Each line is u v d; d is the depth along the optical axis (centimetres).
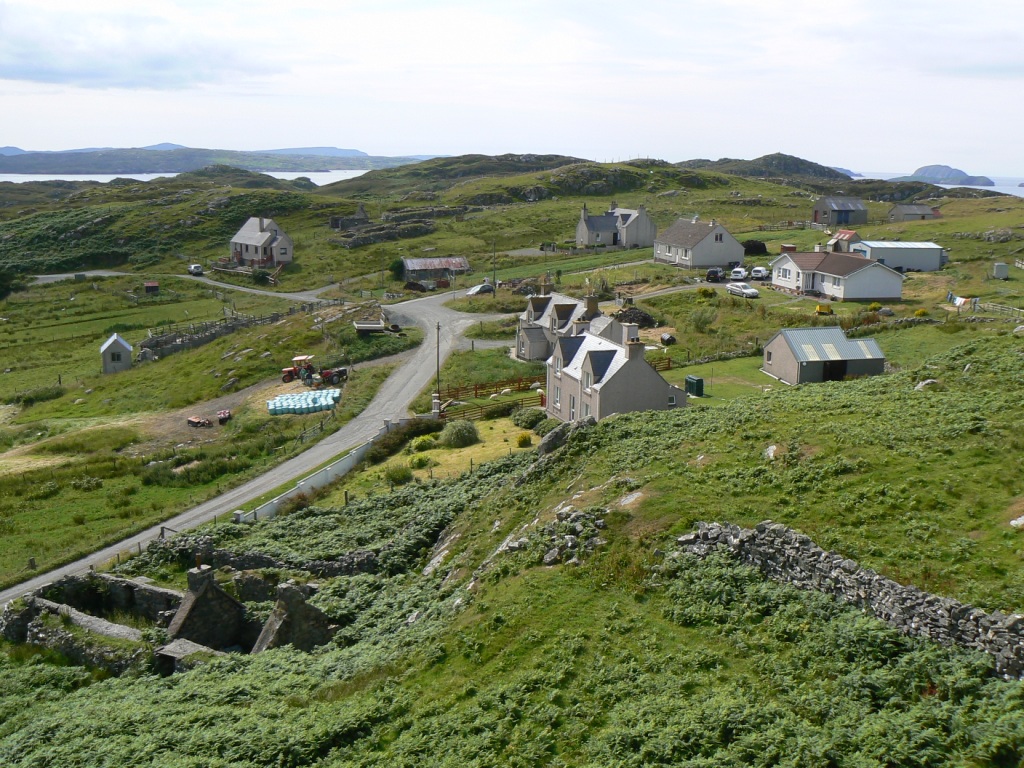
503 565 2942
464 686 2309
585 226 16288
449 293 12888
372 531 4197
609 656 2298
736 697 2019
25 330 13200
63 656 3256
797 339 7125
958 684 1889
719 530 2691
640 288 11556
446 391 7994
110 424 8306
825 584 2366
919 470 2822
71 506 5906
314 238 18625
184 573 4131
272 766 2094
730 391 6888
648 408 5744
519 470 4522
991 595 2064
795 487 2881
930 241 13325
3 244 19000
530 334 8944
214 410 8500
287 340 10288
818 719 1920
